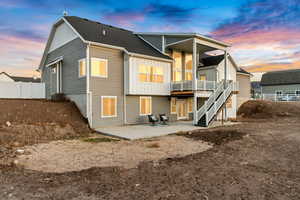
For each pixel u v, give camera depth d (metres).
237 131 11.36
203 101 20.17
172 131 11.84
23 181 4.36
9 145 7.88
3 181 4.34
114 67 14.16
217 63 21.38
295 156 6.50
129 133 11.06
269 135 10.14
